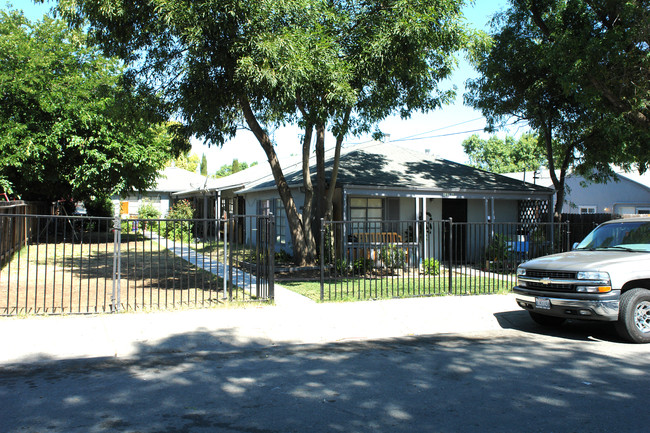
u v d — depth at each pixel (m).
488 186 16.62
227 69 10.48
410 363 6.13
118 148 19.64
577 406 4.56
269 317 8.34
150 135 20.78
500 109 16.69
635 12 12.34
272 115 13.98
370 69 11.35
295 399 4.79
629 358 6.35
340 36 11.62
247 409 4.51
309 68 9.96
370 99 12.23
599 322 8.94
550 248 12.76
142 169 20.94
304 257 13.77
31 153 18.30
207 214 28.77
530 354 6.58
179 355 6.64
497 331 8.22
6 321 7.55
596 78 13.26
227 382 5.37
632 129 14.33
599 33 13.38
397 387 5.15
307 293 10.56
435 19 11.02
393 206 16.78
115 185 20.56
